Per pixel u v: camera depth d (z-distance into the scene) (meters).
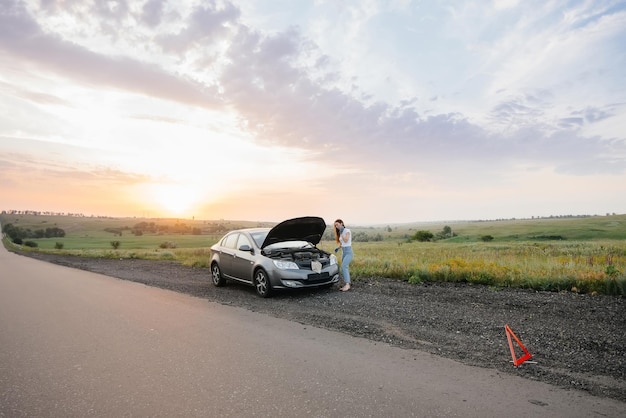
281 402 3.66
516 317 6.77
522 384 3.97
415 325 6.41
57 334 6.40
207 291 10.81
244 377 4.31
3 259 36.25
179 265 19.98
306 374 4.36
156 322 7.07
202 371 4.54
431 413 3.36
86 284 13.22
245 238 10.91
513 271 10.65
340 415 3.36
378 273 12.41
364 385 4.01
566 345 5.22
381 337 5.77
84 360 5.05
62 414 3.53
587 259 14.66
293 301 8.89
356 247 43.19
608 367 4.41
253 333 6.15
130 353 5.29
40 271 19.67
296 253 10.24
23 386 4.23
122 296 10.25
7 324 7.25
